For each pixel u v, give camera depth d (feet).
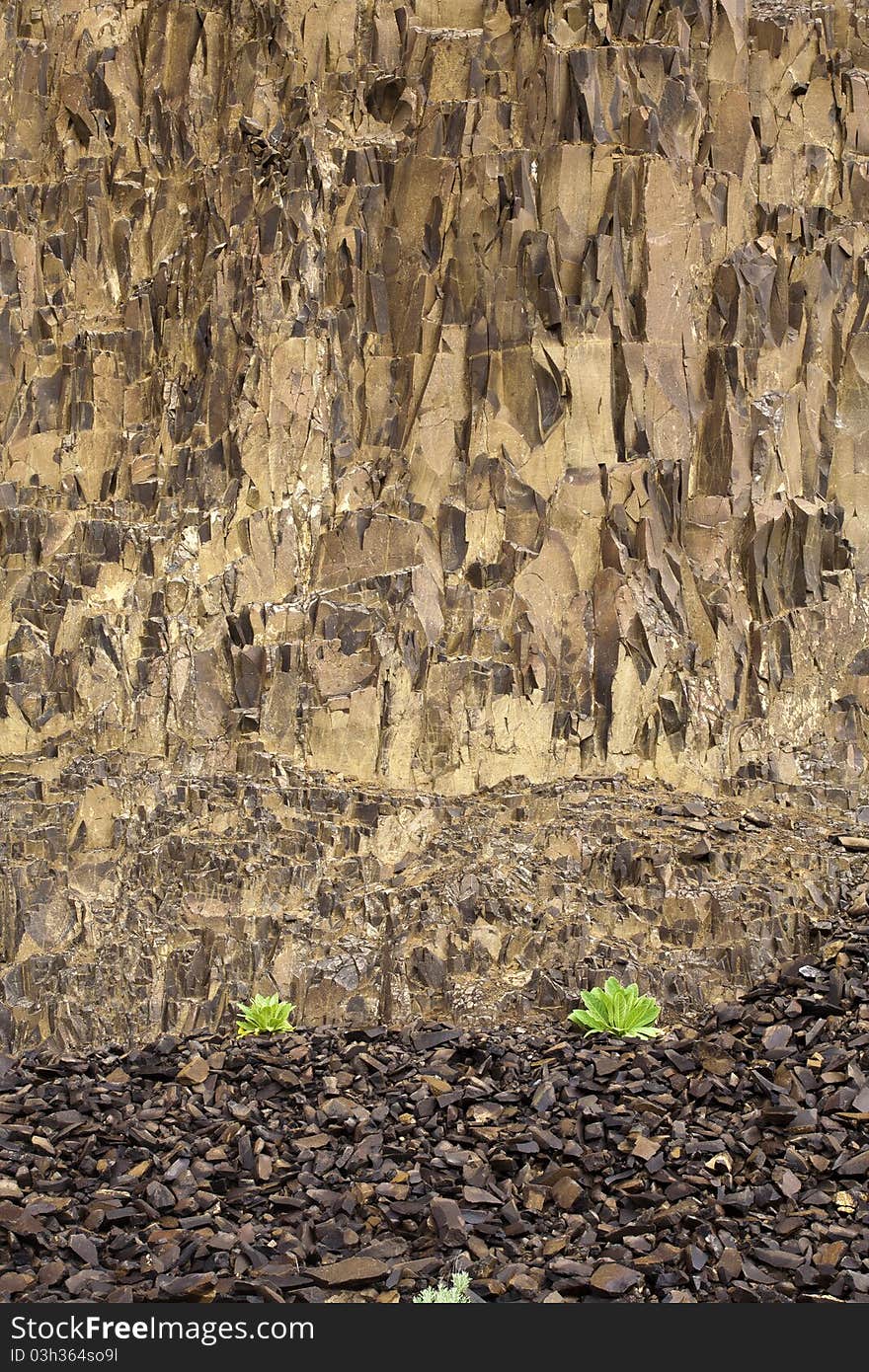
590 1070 23.93
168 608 29.78
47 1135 22.90
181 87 33.04
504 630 29.91
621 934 27.32
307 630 29.63
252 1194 20.88
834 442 31.71
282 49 32.17
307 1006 26.94
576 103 30.58
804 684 30.37
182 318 31.71
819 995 24.84
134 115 33.32
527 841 28.30
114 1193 20.88
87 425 31.42
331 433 30.83
